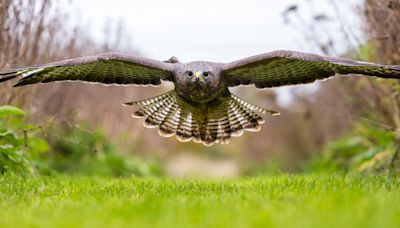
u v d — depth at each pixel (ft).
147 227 24.43
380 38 47.73
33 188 39.81
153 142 87.81
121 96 78.84
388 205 27.40
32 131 54.65
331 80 66.54
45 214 27.68
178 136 43.70
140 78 41.09
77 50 64.39
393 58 49.47
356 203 27.81
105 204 29.63
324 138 77.92
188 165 107.76
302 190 34.91
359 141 64.28
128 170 71.82
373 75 38.86
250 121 43.19
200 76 39.27
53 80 40.11
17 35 50.67
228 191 36.63
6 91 51.03
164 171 84.43
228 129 43.47
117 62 39.37
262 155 92.43
